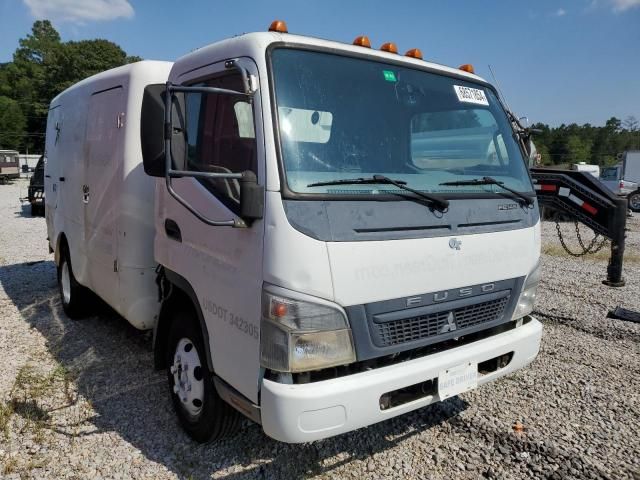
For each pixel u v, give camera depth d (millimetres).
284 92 2754
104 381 4457
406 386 2805
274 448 3480
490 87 4008
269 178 2607
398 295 2805
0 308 6586
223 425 3248
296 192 2586
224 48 3045
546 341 5691
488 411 4070
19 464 3273
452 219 3074
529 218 3602
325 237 2590
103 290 4914
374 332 2756
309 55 2941
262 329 2635
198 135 3230
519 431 3779
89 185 5098
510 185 3625
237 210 2795
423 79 3477
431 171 3297
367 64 3197
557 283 8570
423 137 3336
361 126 3035
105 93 4797
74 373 4609
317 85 2908
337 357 2658
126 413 3924
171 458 3355
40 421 3793
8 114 70688
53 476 3158
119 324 5930
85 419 3836
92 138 5027
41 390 4273
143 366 4754
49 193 6941
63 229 6055
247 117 2789
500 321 3408
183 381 3582
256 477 3176
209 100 3141
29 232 13867
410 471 3287
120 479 3139
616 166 28047
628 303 7266
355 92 3072
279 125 2678
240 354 2826
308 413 2525
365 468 3305
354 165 2930
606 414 4051
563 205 7195
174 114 3283
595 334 5965
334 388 2576
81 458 3348
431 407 4113
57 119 6594
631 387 4531
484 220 3264
